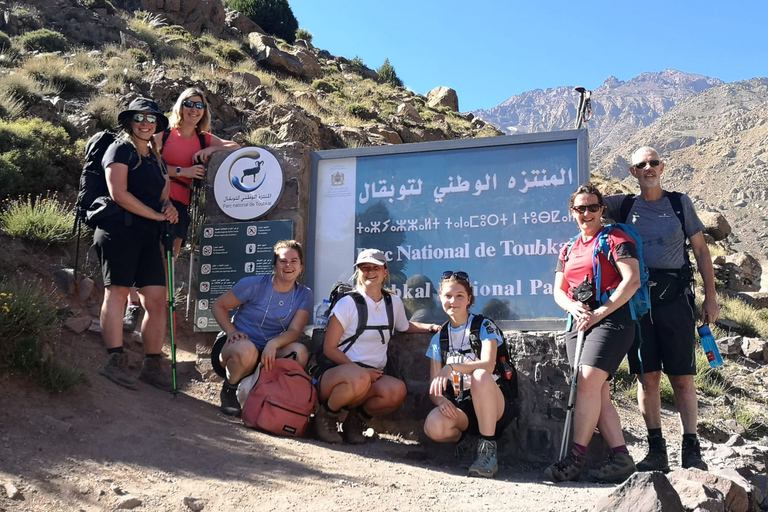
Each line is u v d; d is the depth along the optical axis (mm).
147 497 3217
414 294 6219
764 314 14906
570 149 6156
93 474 3357
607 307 4598
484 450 4641
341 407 5059
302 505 3324
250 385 5012
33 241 7219
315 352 5730
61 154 9703
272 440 4566
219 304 5410
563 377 5496
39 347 4402
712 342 5191
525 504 3672
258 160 6590
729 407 9297
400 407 5859
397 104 30203
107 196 5098
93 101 13352
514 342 5672
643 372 4914
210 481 3520
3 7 21094
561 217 6039
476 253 6168
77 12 23625
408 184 6453
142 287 5270
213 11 33188
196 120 6504
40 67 14844
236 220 6574
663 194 5391
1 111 10992
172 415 4621
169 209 5246
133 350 6086
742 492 3902
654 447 5109
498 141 6297
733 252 20859
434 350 5129
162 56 22453
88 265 7316
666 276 5152
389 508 3402
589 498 3875
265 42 32844
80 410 4145
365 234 6441
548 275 5973
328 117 22062
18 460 3312
